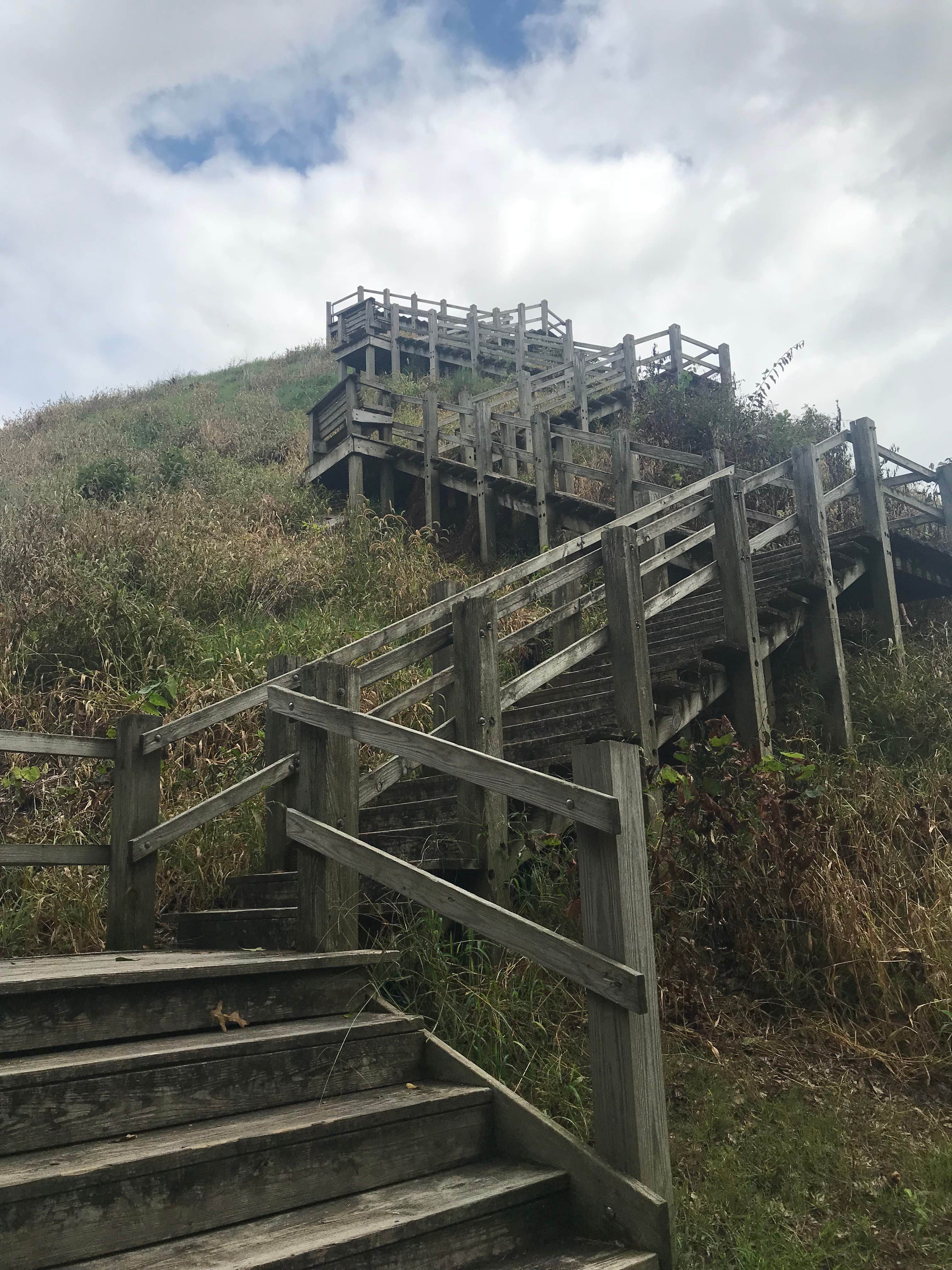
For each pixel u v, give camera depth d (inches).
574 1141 109.2
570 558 413.1
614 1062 107.6
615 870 109.3
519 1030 140.9
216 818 212.1
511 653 322.3
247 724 259.8
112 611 303.3
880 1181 123.5
